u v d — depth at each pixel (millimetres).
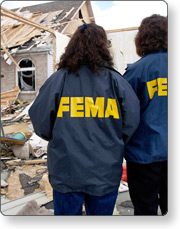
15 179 3402
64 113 1372
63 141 1341
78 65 1430
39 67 10156
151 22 1772
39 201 2713
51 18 11062
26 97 10344
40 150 4555
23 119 6738
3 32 10297
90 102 1369
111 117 1365
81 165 1317
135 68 1736
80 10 11938
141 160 1663
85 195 1444
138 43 1867
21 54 10281
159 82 1660
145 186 1724
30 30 10719
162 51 1758
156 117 1657
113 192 1441
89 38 1432
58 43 6703
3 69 10781
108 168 1344
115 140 1369
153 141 1637
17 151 4285
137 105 1468
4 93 10242
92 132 1341
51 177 1421
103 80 1402
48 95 1441
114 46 8438
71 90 1398
